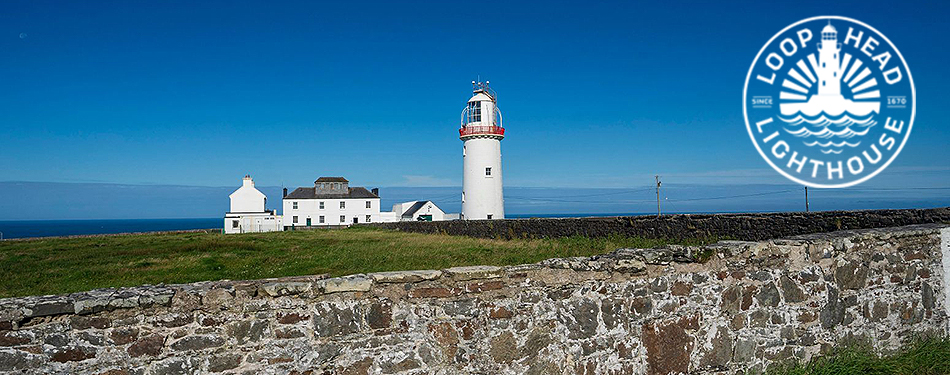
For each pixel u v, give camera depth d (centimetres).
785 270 725
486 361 600
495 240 2886
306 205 8294
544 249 2000
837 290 752
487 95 5169
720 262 696
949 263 850
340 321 559
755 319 707
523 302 616
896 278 798
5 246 2975
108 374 496
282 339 542
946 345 774
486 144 5106
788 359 719
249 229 7562
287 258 1994
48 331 484
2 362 471
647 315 663
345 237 3566
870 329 772
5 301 485
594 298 644
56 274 1634
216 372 522
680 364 673
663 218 1908
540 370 620
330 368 555
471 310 598
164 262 1939
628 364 654
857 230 848
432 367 584
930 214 1127
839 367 702
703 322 686
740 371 698
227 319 528
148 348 506
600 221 2231
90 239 3688
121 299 499
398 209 9162
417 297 584
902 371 714
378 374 567
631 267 659
